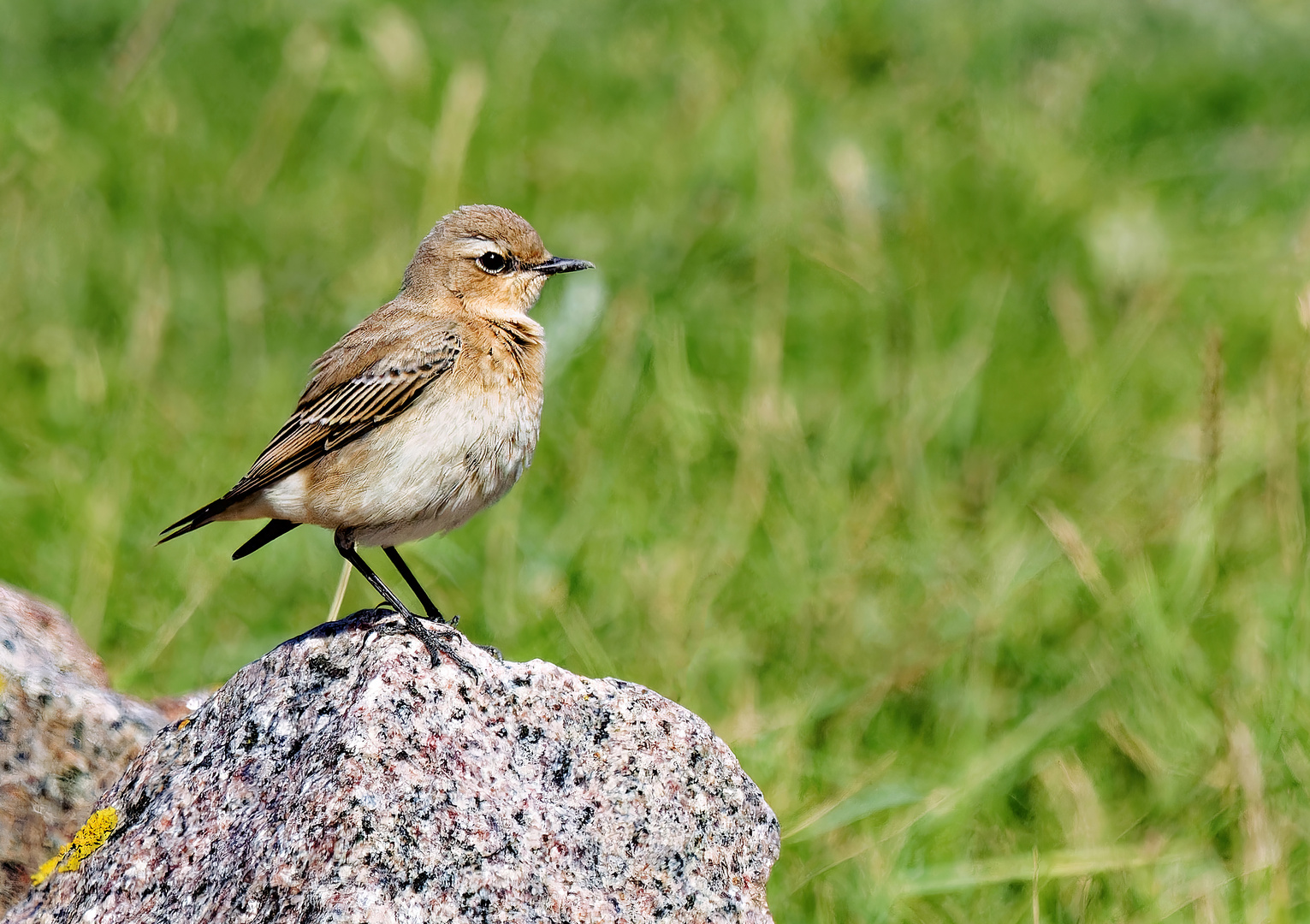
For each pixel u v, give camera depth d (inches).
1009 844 411.5
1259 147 779.4
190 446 565.3
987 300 650.8
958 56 842.8
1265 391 579.8
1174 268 677.3
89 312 645.3
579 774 306.7
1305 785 415.5
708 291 650.2
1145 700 452.1
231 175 732.0
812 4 869.2
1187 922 383.6
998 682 474.0
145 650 465.4
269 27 841.5
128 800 313.7
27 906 307.4
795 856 401.1
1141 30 863.7
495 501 381.7
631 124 788.6
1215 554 498.3
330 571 518.0
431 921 275.0
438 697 303.0
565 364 600.4
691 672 459.2
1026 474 565.3
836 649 478.3
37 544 510.6
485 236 400.8
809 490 538.0
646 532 525.0
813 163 751.1
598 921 289.3
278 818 285.0
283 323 647.1
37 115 753.6
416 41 820.6
